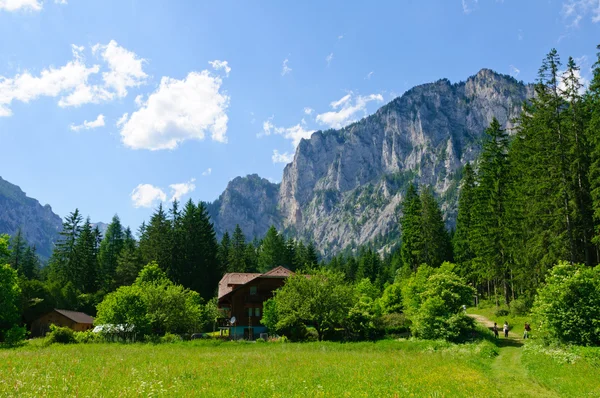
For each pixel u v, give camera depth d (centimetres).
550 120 4150
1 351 2584
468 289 3984
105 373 1518
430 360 2366
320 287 4306
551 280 2922
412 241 7712
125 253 8256
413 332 4031
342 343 3653
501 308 5212
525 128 5116
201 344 3572
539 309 2867
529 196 4456
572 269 2936
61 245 8519
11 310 3800
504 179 5581
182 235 8238
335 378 1587
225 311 6500
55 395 1063
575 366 2053
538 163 4341
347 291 4381
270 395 1205
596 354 2231
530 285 4425
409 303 5388
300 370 1788
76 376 1427
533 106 4809
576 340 2639
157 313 4541
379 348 3275
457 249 7544
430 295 3991
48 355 2230
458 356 2734
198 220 8612
